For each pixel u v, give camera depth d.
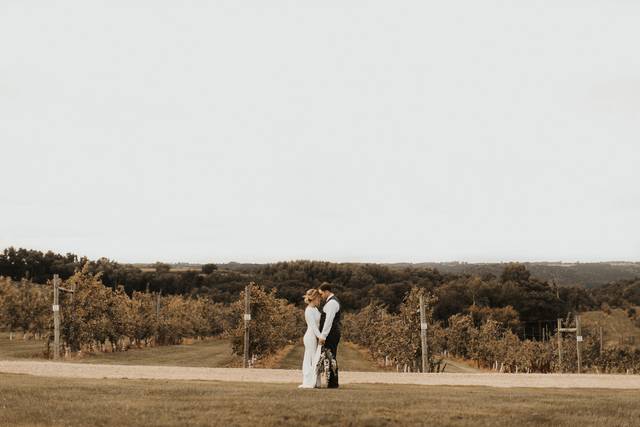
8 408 10.58
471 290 131.12
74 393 12.38
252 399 11.91
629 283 158.12
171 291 136.62
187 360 47.56
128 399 11.75
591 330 69.56
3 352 46.09
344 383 16.70
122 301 56.94
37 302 59.62
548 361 62.72
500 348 62.78
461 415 10.74
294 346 84.69
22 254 141.00
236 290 134.62
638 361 62.66
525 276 142.25
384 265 170.88
